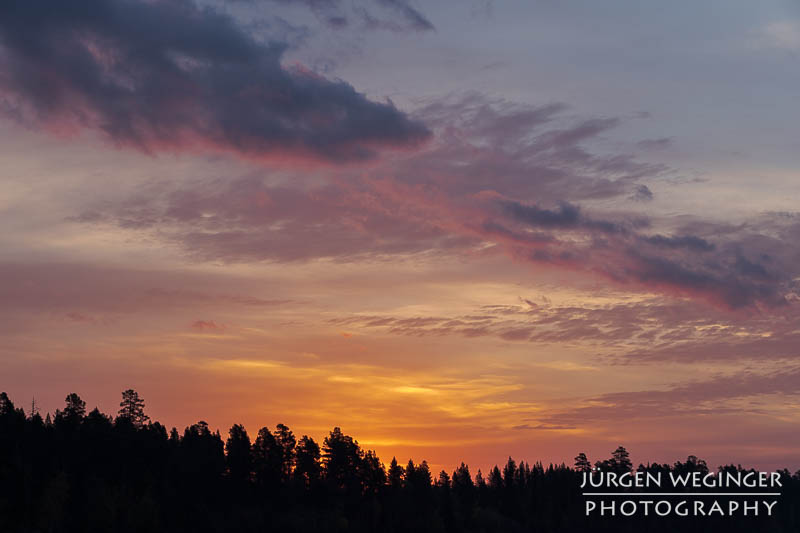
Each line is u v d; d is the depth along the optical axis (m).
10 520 149.12
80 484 164.88
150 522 158.12
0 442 168.12
